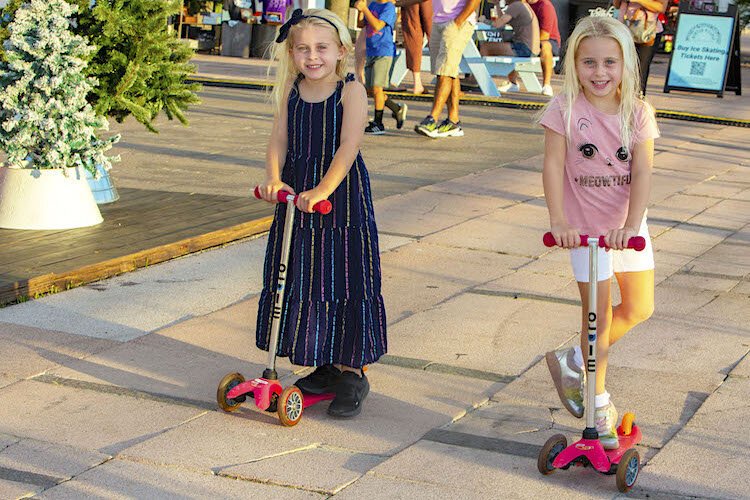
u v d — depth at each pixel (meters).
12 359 6.20
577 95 5.05
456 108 15.59
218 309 7.28
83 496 4.61
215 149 13.65
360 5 15.42
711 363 6.44
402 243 9.23
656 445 5.26
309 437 5.30
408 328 6.98
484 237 9.55
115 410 5.55
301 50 5.46
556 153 5.08
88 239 8.61
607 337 5.16
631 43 4.95
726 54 22.39
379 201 10.89
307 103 5.57
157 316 7.08
